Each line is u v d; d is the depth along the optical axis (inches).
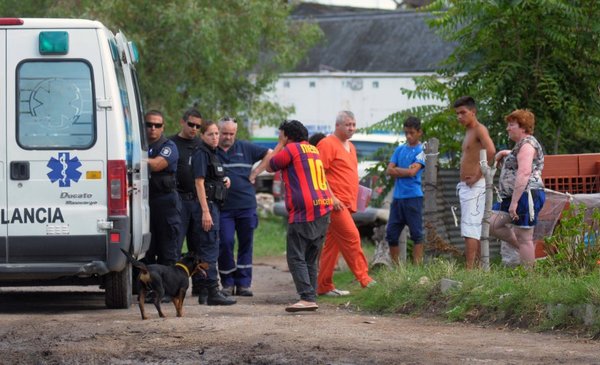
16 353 1268.5
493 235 1774.1
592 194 1894.7
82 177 1628.9
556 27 2290.8
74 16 3597.4
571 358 1190.9
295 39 4293.8
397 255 2096.5
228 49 3909.9
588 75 2322.8
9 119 1627.7
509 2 2260.1
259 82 4192.9
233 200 1996.8
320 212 1669.5
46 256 1631.4
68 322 1534.2
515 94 2293.3
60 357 1240.8
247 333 1402.6
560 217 1791.3
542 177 1979.6
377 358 1202.0
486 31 2354.8
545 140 2325.3
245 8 3868.1
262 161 1978.3
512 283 1514.5
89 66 1636.3
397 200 2076.8
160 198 1887.3
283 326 1475.1
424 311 1603.1
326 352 1246.9
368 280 1838.1
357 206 1962.4
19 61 1632.6
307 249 1694.1
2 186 1626.5
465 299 1544.0
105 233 1631.4
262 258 2928.2
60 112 1633.9
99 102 1632.6
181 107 3961.6
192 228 1942.7
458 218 2213.3
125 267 1731.1
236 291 2004.2
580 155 1999.3
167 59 3774.6
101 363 1211.9
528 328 1417.3
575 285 1408.7
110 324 1504.7
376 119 4478.3
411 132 2059.5
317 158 1691.7
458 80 2384.4
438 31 2421.3
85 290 2151.8
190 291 2140.7
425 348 1268.5
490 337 1355.8
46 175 1628.9
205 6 3809.1
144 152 1840.6
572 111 2293.3
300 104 4606.3
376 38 6820.9
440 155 2432.3
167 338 1363.2
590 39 2295.8
